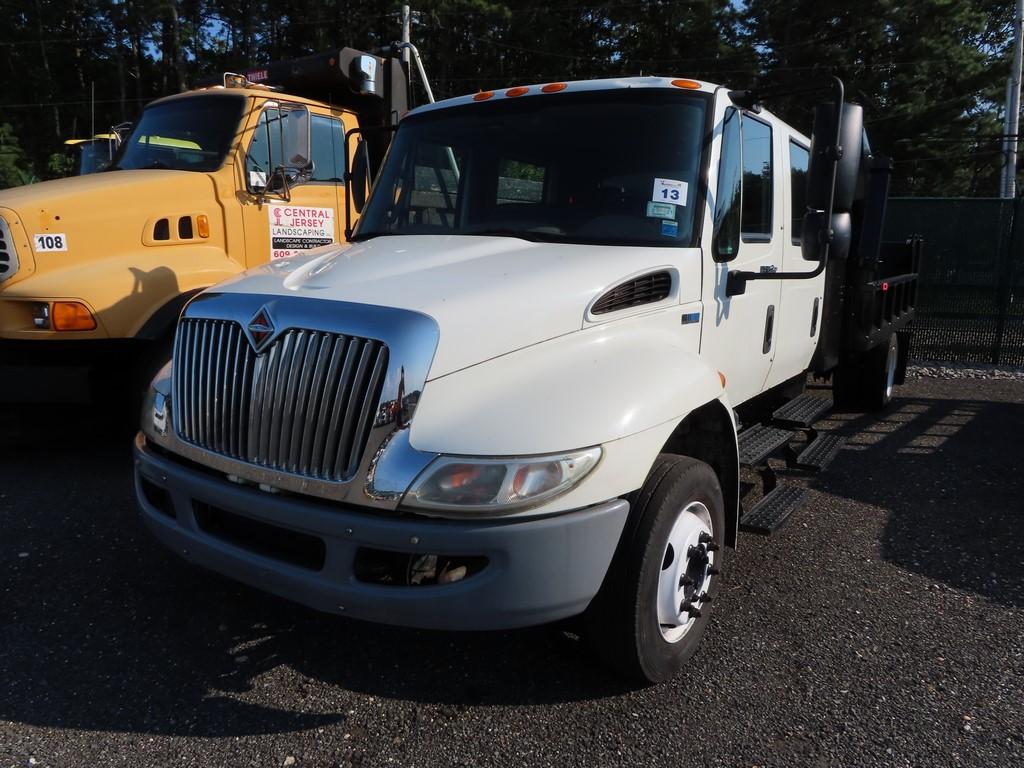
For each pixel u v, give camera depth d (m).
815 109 3.28
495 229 3.86
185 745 2.81
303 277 3.25
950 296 11.50
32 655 3.33
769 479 4.44
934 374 10.90
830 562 4.51
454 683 3.22
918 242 8.96
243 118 6.26
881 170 6.56
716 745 2.86
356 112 7.64
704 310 3.72
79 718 2.94
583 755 2.80
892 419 8.20
